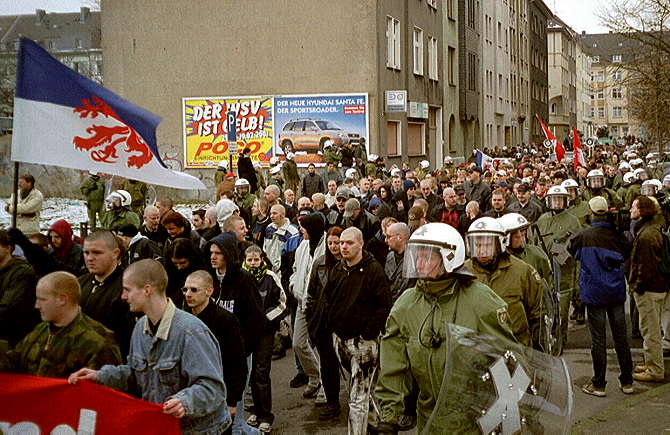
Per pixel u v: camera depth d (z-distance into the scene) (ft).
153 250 27.12
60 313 15.19
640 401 25.64
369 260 22.15
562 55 320.09
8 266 19.77
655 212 28.17
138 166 19.69
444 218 43.11
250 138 102.32
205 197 103.19
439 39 129.29
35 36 289.12
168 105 104.78
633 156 106.22
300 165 100.78
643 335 28.35
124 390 14.80
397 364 15.62
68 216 78.74
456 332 13.66
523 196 41.06
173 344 14.34
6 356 15.47
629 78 95.35
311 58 100.42
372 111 99.25
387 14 102.94
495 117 181.37
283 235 32.17
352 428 21.54
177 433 14.01
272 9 101.19
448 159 86.07
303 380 28.84
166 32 104.47
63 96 19.21
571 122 349.41
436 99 127.24
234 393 17.46
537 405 13.96
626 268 29.63
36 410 14.17
